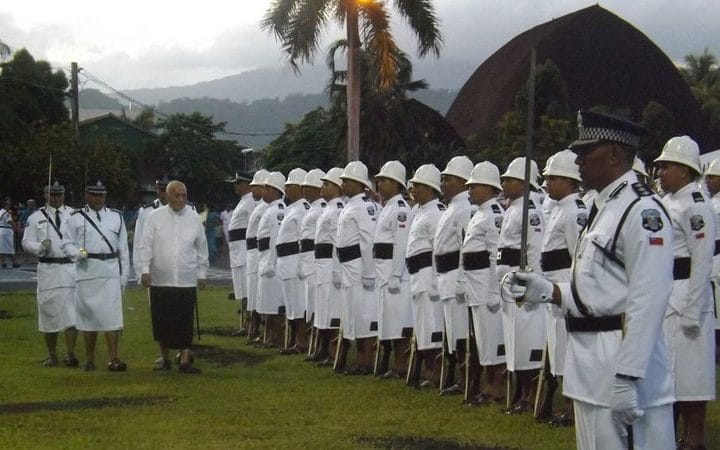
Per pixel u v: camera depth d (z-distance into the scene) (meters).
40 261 13.52
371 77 28.23
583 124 5.62
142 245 12.88
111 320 13.04
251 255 16.17
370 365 13.15
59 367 13.43
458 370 11.85
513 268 9.99
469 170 11.24
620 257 5.45
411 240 11.86
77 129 40.66
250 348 15.56
